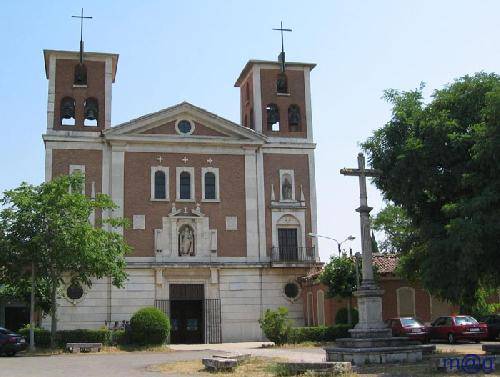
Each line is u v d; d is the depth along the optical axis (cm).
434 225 2452
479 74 2516
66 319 4078
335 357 2209
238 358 2378
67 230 3366
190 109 4478
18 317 4600
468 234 2080
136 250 4256
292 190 4553
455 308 3906
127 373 2155
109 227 4238
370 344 2170
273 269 4412
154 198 4347
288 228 4503
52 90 4384
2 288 4119
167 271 4266
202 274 4322
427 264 2327
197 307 4331
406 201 2578
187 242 4353
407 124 2627
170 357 2958
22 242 3369
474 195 2320
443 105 2514
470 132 2388
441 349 2798
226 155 4516
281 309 3769
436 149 2427
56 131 4319
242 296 4347
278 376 1928
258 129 4628
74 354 3238
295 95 4744
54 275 3488
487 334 3400
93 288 4144
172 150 4438
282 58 4728
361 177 2366
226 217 4431
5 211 3409
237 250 4403
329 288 3809
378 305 2262
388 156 2628
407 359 2141
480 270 2236
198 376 2022
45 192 3456
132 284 4206
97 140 4344
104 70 4494
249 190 4494
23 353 3278
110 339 3634
